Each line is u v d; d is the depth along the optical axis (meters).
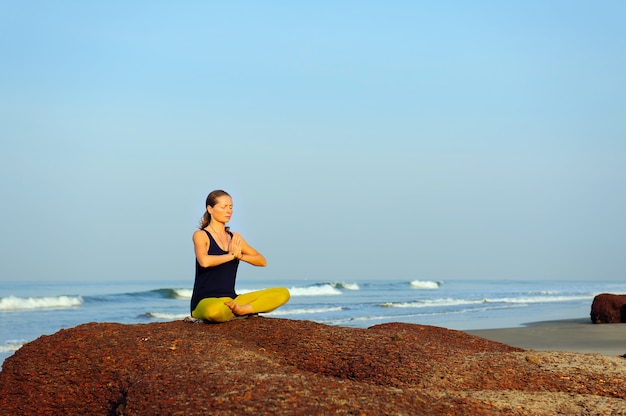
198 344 6.86
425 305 36.00
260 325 7.91
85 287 66.12
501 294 54.06
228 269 8.20
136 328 7.43
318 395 5.23
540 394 6.24
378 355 7.13
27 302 32.78
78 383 6.52
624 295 21.94
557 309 32.16
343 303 37.66
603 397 6.15
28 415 6.45
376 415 4.94
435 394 5.91
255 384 5.44
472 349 8.57
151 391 5.59
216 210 8.22
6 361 6.98
